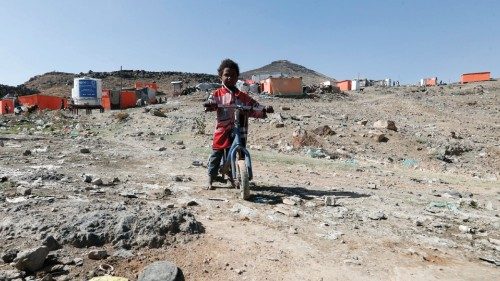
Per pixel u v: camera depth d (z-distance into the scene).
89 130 22.02
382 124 23.28
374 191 7.48
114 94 43.91
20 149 10.91
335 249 4.00
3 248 3.39
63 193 5.38
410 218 5.39
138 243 3.68
